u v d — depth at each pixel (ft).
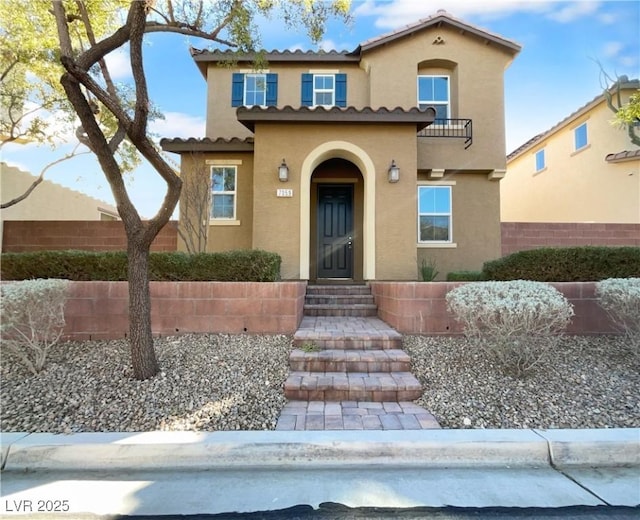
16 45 27.55
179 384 15.57
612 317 19.33
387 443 11.84
